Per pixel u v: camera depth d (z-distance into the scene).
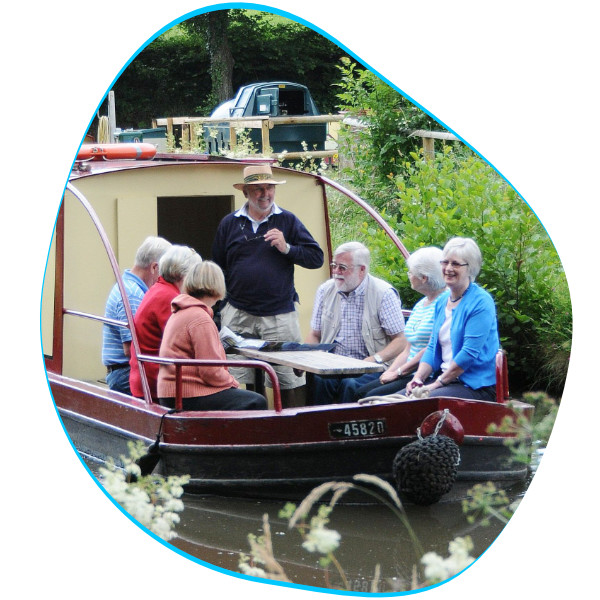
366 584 8.40
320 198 12.98
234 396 9.91
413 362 10.65
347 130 18.80
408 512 9.45
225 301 12.16
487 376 10.01
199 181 12.20
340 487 9.48
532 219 12.98
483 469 9.78
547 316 12.77
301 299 12.93
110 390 10.65
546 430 10.20
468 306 9.97
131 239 11.87
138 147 12.44
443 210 13.94
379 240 14.28
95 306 11.73
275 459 9.45
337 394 11.11
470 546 8.40
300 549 8.84
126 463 9.71
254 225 12.00
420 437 9.28
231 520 9.26
